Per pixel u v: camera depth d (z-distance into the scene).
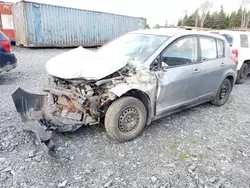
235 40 7.20
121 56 3.48
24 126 3.04
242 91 6.50
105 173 2.50
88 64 3.13
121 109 2.99
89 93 2.92
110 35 17.75
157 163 2.74
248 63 7.52
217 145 3.25
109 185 2.32
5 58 5.82
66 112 3.12
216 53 4.47
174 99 3.66
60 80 3.21
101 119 3.39
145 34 4.00
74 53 3.70
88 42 16.30
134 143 3.16
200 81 4.03
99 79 2.88
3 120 3.59
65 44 14.85
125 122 3.11
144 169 2.61
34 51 12.88
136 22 19.67
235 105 5.12
